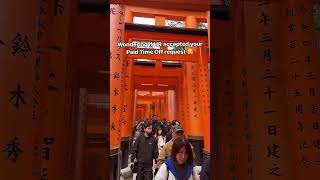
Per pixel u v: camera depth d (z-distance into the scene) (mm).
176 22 10883
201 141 9750
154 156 5867
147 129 5883
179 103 12516
